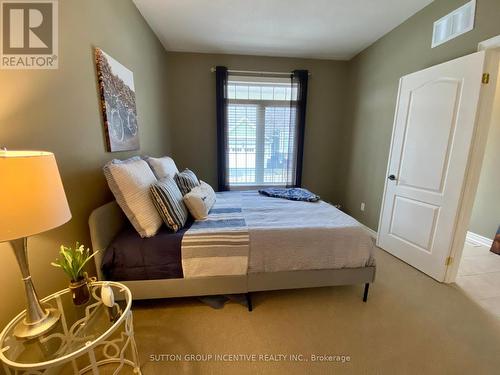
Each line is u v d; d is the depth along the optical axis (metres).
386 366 1.34
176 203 1.77
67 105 1.33
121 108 1.91
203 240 1.62
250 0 2.16
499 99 2.82
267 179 3.82
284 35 2.85
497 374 1.29
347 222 1.89
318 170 3.90
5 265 1.00
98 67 1.60
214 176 3.69
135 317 1.68
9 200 0.73
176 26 2.62
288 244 1.70
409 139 2.42
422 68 2.34
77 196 1.42
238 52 3.34
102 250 1.50
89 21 1.51
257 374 1.29
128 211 1.59
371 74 3.11
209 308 1.78
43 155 0.82
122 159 1.97
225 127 3.46
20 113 1.08
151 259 1.56
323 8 2.29
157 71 2.89
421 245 2.32
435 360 1.37
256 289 1.71
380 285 2.10
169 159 2.54
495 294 1.98
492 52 1.75
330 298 1.91
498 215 2.86
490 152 2.92
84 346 0.91
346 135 3.72
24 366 0.80
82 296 1.09
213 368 1.32
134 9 2.21
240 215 2.07
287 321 1.67
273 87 3.55
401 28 2.58
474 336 1.54
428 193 2.23
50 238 1.23
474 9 1.83
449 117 2.01
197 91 3.42
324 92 3.67
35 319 0.95
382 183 2.97
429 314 1.74
